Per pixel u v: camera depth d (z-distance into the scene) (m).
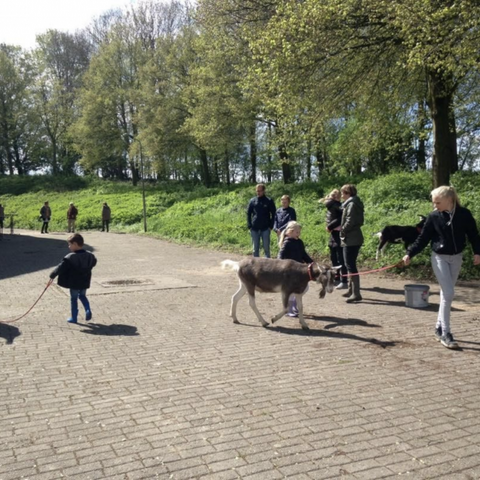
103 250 18.36
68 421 3.96
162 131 37.41
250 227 11.72
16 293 9.98
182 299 9.09
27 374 5.08
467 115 20.14
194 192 34.47
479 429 3.73
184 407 4.20
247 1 17.67
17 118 52.53
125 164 50.38
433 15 9.55
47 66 54.56
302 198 23.06
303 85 13.45
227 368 5.21
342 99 14.35
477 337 6.20
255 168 39.12
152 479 3.09
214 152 34.69
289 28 12.23
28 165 58.84
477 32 9.69
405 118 18.36
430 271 10.76
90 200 39.41
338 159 26.56
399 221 15.23
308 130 16.83
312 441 3.57
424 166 24.81
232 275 11.99
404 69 14.04
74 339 6.42
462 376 4.87
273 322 6.95
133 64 45.50
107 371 5.16
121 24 46.25
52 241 22.67
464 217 5.74
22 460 3.35
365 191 19.80
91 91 45.03
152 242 21.31
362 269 11.71
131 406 4.24
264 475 3.12
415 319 7.22
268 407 4.18
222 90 27.47
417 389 4.55
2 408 4.23
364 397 4.38
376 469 3.17
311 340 6.24
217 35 24.30
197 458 3.34
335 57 12.86
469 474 3.10
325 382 4.75
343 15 11.52
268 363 5.36
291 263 6.81
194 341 6.27
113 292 9.79
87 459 3.35
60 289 10.30
